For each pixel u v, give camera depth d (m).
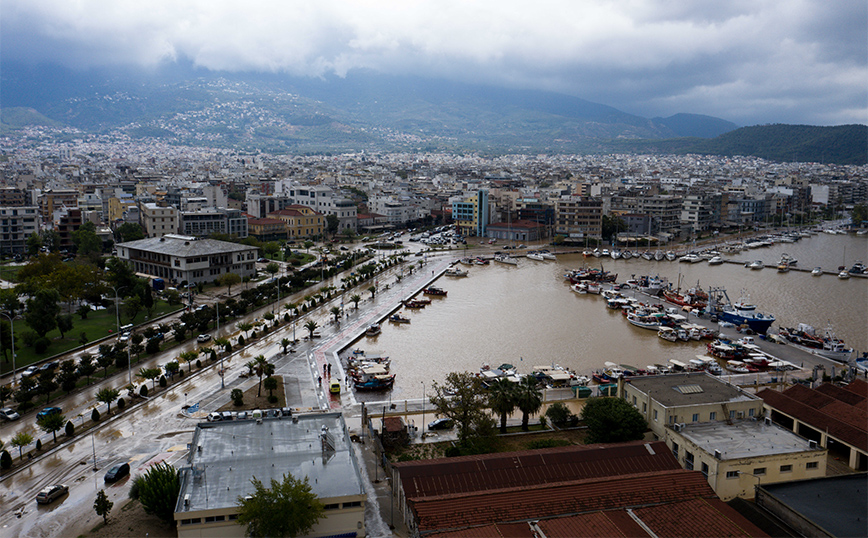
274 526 75.19
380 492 95.44
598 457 92.69
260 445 96.38
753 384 148.75
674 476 88.56
